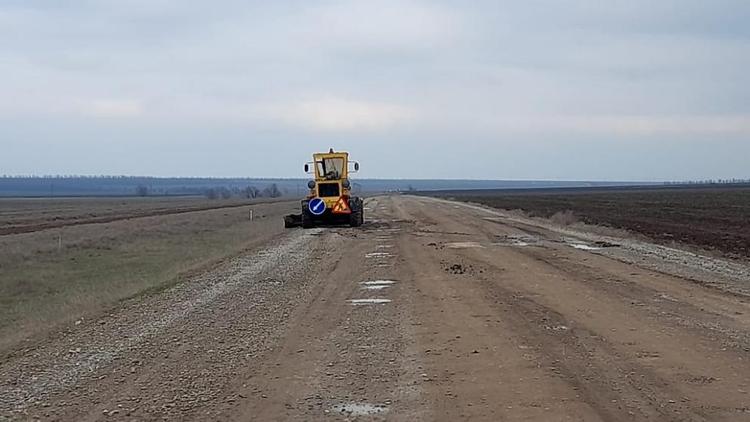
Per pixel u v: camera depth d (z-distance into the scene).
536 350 10.19
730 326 11.73
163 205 101.38
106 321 13.12
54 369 9.72
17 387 8.88
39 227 47.88
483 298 14.78
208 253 25.78
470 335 11.24
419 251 24.98
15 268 23.12
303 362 9.79
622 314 12.81
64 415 7.71
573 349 10.23
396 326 12.09
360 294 15.65
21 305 16.44
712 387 8.30
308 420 7.38
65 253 27.39
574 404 7.70
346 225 39.38
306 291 16.23
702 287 16.22
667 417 7.26
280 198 139.88
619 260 21.92
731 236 32.59
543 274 18.50
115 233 37.25
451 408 7.67
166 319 13.12
